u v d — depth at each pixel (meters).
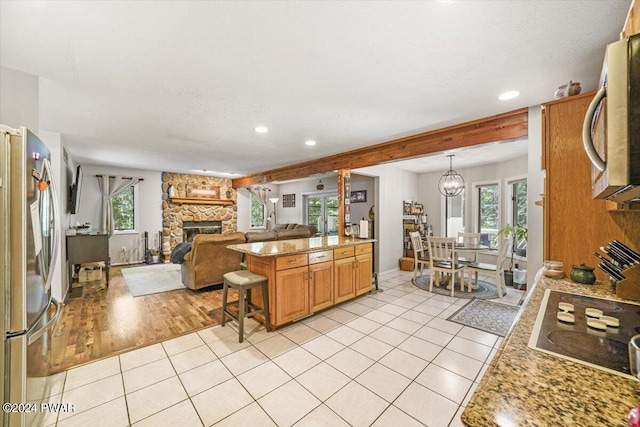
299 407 1.81
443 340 2.74
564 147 1.79
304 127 3.48
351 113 2.98
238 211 8.92
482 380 0.73
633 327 1.04
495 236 6.01
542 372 0.76
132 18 1.54
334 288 3.62
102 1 1.40
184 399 1.89
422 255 5.39
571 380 0.72
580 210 1.75
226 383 2.06
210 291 4.46
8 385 1.38
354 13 1.51
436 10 1.48
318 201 8.76
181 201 7.60
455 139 3.39
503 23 1.59
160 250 7.30
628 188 0.82
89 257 4.52
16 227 1.40
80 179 4.75
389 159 4.18
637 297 1.33
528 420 0.58
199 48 1.83
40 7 1.43
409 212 6.74
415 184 7.23
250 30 1.65
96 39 1.72
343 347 2.60
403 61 1.99
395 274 5.88
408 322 3.20
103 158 5.53
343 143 4.27
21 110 2.11
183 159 5.61
